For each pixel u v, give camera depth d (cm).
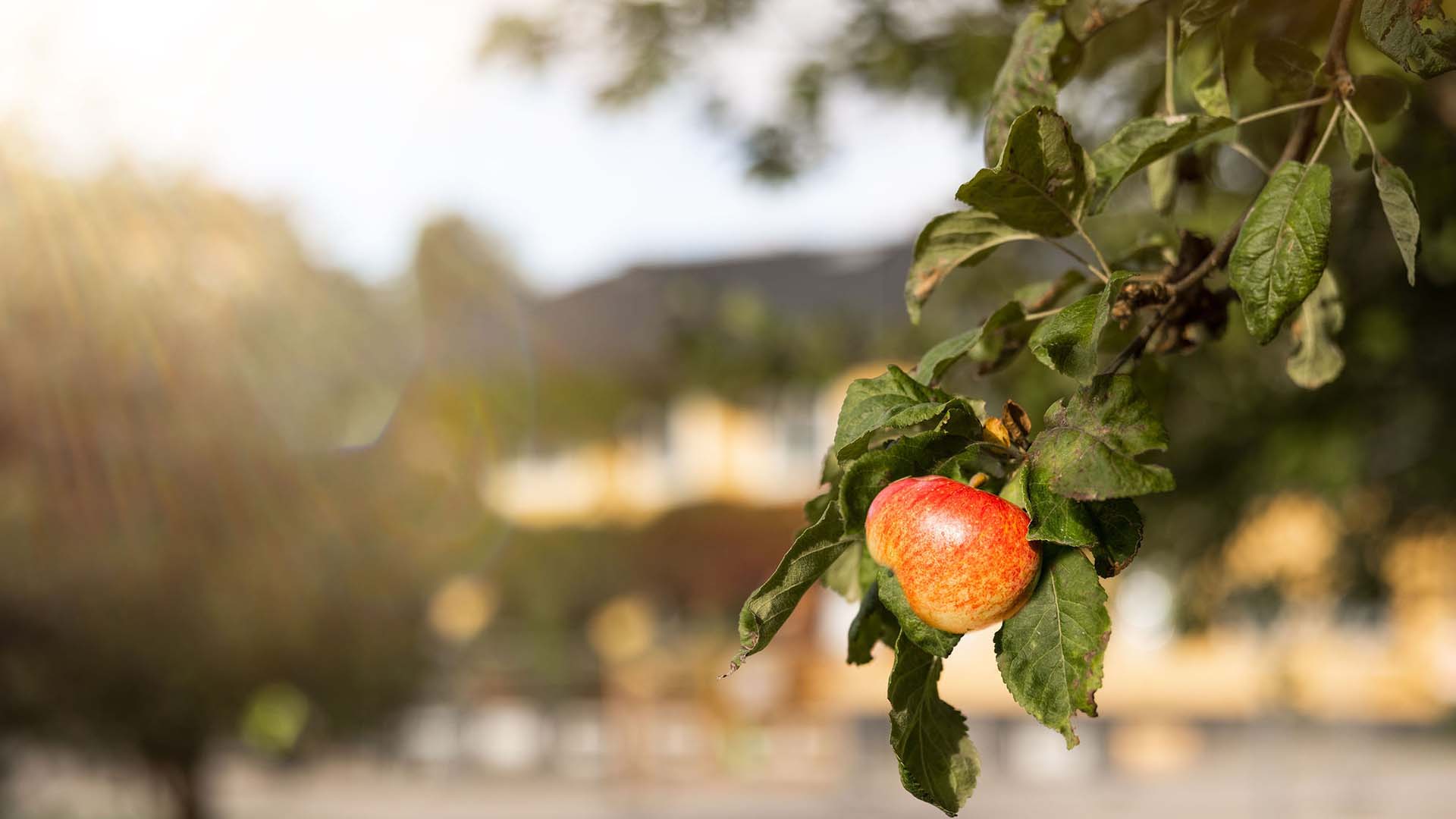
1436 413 597
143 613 1352
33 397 1238
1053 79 186
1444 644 2275
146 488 1303
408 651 1566
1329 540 780
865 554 153
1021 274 591
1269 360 550
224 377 1328
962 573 113
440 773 2798
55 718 1395
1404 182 140
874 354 676
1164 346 178
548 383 2484
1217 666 2394
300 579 1420
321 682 1466
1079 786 2334
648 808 2222
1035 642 115
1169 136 149
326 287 1449
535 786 2567
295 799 2441
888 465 121
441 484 1623
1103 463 113
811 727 2525
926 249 158
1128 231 418
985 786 2366
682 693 2648
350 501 1480
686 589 2816
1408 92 170
